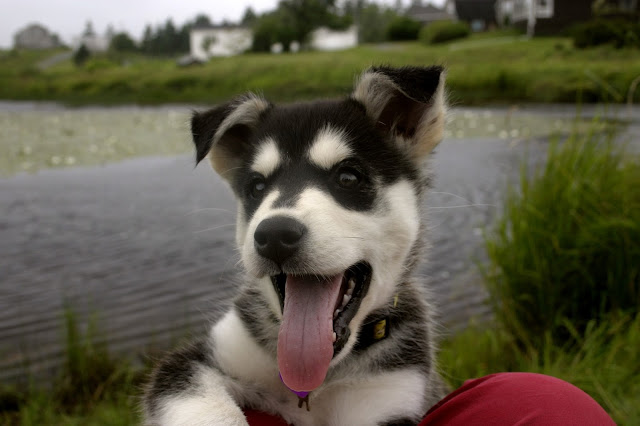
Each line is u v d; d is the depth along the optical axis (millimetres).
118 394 536
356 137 371
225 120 384
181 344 423
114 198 1298
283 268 319
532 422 267
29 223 1100
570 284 601
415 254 401
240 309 388
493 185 1293
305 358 321
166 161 1782
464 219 1047
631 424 410
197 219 1126
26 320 698
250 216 374
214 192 1359
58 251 936
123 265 880
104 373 571
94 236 1023
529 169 1414
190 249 948
